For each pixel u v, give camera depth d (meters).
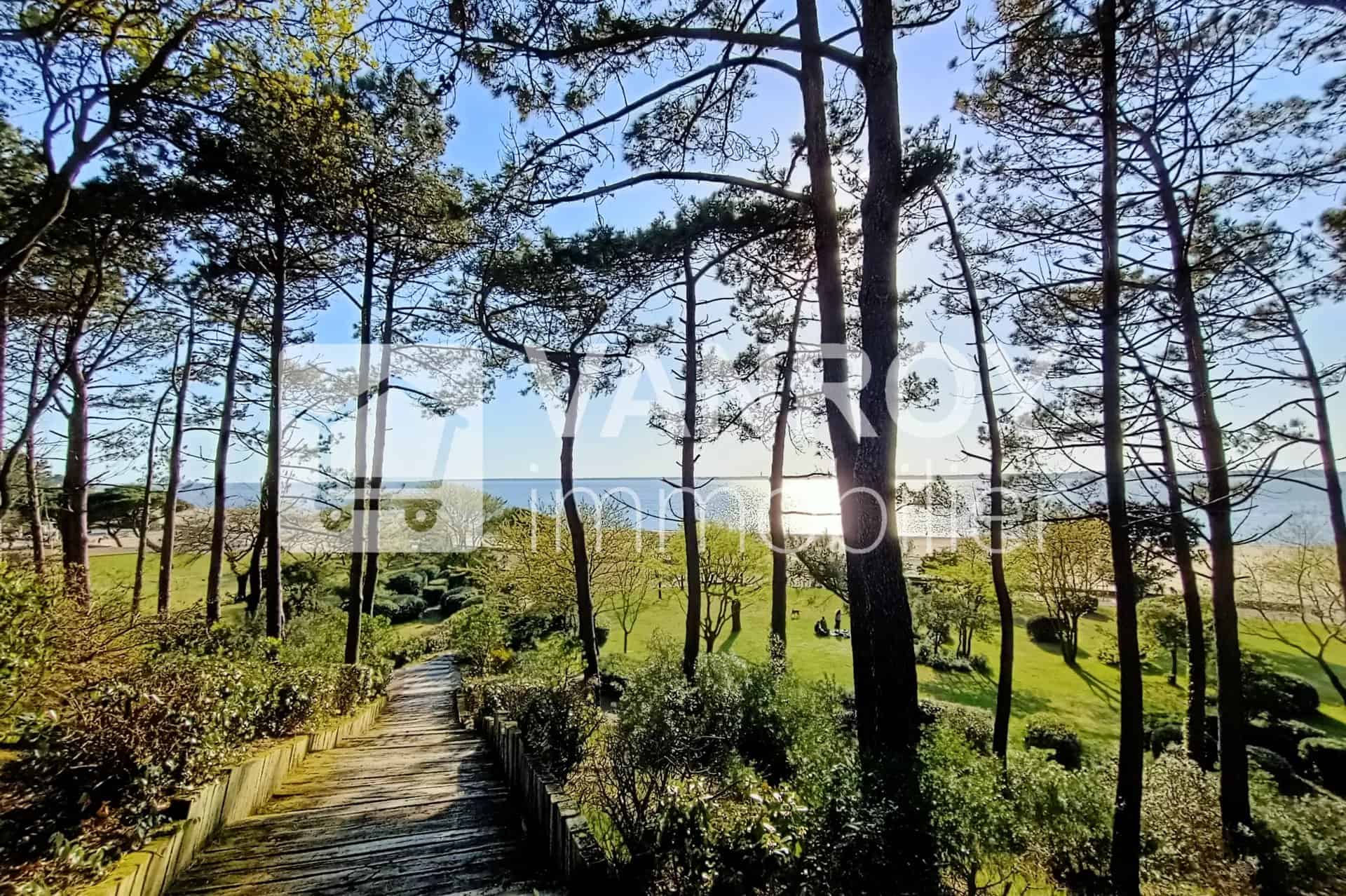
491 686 9.69
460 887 3.12
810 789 3.53
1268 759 9.72
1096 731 12.66
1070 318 8.62
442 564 35.41
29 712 3.27
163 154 7.96
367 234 11.09
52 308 9.46
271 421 10.41
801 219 7.44
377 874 3.26
